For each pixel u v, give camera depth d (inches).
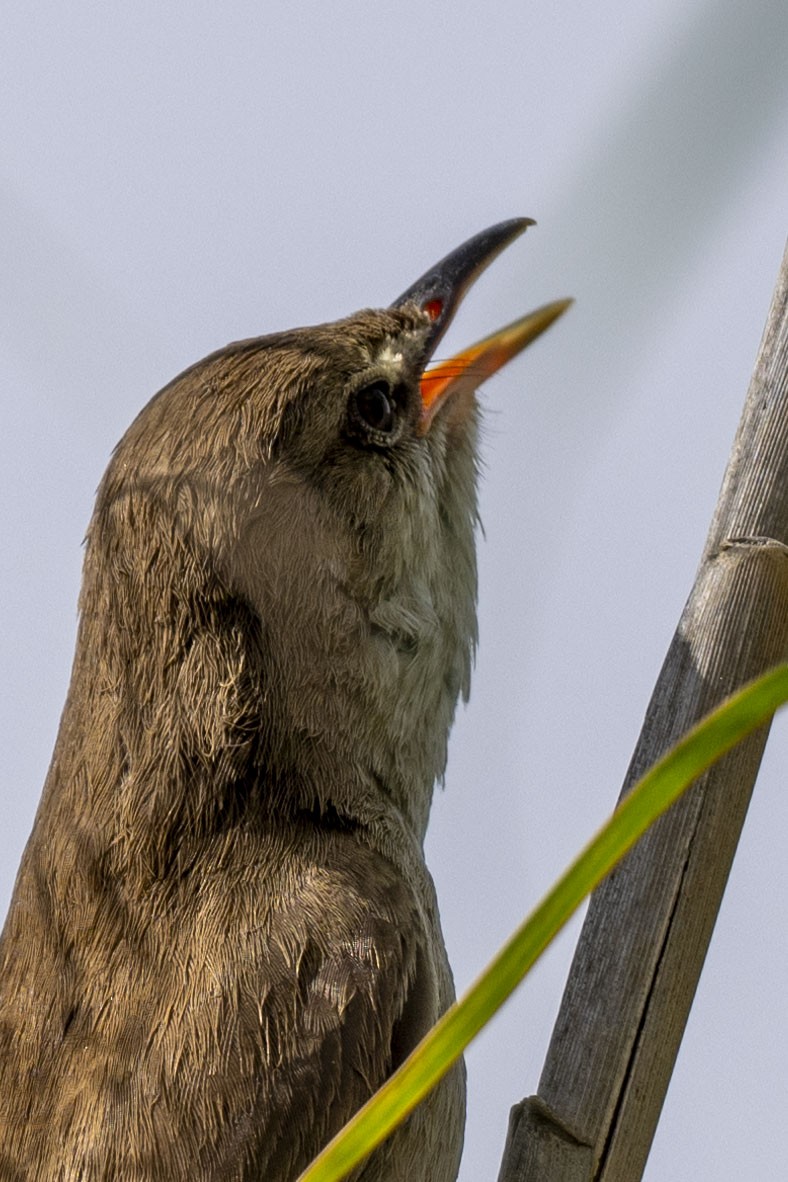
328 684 285.1
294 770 279.1
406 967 265.3
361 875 273.7
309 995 256.7
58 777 285.7
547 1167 233.6
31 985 269.1
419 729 305.7
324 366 295.0
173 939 263.6
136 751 276.5
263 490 281.7
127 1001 259.8
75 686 289.3
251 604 278.8
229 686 275.9
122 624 281.4
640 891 238.7
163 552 279.3
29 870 283.3
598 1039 236.5
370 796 289.7
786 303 248.7
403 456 303.3
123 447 290.5
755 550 243.6
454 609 319.0
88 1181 244.7
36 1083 256.8
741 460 247.8
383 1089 147.0
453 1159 277.4
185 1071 250.4
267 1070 250.4
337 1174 147.3
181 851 271.4
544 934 138.4
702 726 134.3
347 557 290.7
